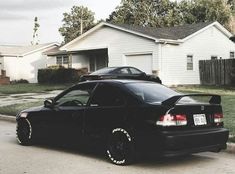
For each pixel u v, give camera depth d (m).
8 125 14.60
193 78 33.16
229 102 18.36
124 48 32.62
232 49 37.09
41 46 51.03
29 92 28.19
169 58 31.22
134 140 7.95
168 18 56.09
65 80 35.91
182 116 7.81
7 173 7.59
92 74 24.92
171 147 7.58
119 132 8.18
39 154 9.32
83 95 9.15
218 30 35.69
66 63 41.81
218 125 8.45
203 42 34.22
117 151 8.27
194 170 7.90
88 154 9.31
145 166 8.17
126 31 32.22
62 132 9.38
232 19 52.88
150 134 7.72
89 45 35.38
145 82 9.03
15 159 8.80
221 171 7.84
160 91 8.72
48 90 29.52
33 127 10.08
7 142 10.91
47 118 9.71
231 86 30.77
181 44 32.19
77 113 9.04
